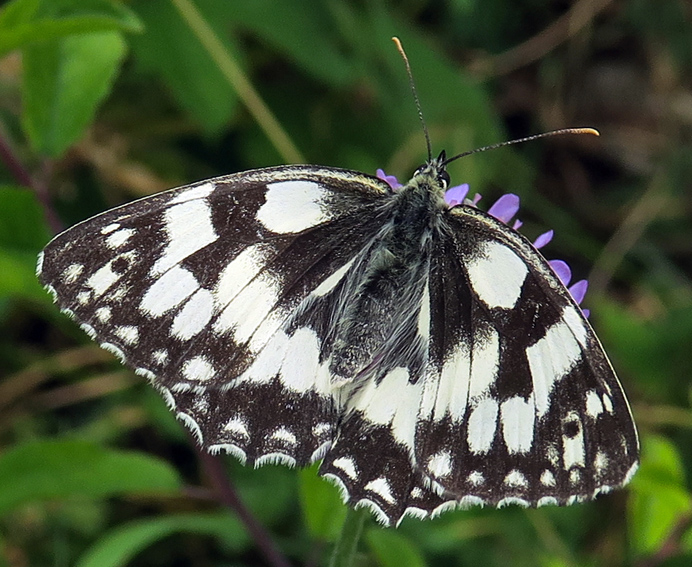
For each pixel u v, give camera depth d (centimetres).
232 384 35
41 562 39
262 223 35
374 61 41
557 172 44
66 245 34
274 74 41
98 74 37
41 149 37
